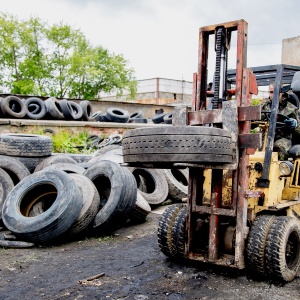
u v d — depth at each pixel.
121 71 42.78
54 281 4.56
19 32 38.91
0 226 6.79
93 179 7.05
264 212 4.97
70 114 18.17
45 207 6.98
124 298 4.11
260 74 5.89
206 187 4.91
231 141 4.14
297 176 5.23
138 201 7.44
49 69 40.09
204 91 4.84
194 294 4.21
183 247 4.95
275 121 4.68
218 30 4.60
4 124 15.38
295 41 13.02
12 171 7.87
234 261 4.48
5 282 4.52
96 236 6.55
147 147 3.91
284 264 4.40
